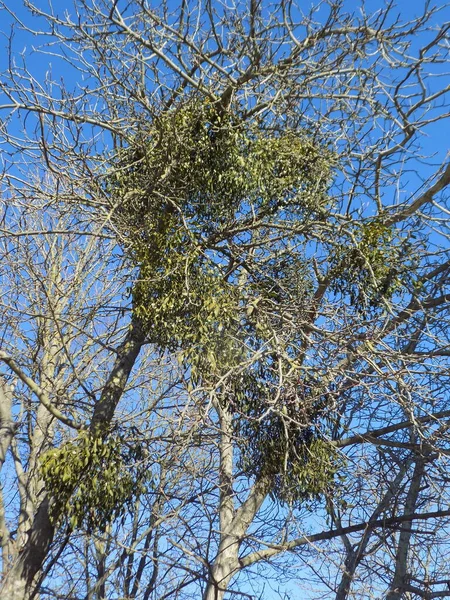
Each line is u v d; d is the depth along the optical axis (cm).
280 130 807
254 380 708
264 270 813
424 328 801
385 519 780
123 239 729
